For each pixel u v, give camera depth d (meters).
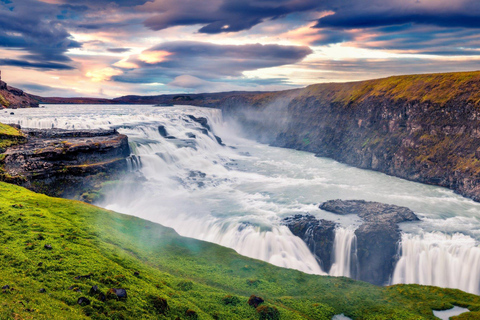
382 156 126.69
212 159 127.44
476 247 58.34
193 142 132.12
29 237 37.75
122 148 93.56
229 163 131.12
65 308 24.34
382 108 139.50
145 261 43.28
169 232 58.00
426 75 137.62
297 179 110.00
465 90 113.19
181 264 45.19
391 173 120.31
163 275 39.12
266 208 79.94
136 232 54.28
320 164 136.38
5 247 34.00
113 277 32.03
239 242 65.38
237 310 33.34
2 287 24.89
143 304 28.44
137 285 32.22
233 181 105.19
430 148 114.06
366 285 44.66
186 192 91.81
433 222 71.75
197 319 29.55
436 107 118.38
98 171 81.00
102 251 39.44
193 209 78.69
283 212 76.94
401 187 102.00
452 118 112.56
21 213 46.34
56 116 144.62
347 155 142.62
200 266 45.59
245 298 36.25
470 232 66.25
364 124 146.38
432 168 108.75
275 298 38.78
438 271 59.78
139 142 110.31
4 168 69.62
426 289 43.34
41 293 25.86
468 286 56.97
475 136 103.06
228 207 80.44
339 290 42.44
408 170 114.75
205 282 40.88
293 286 43.00
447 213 77.88
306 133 179.75
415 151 117.56
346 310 37.59
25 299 23.97
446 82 123.81
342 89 180.00
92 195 73.06
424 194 94.31
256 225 68.38
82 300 25.88
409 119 126.31
